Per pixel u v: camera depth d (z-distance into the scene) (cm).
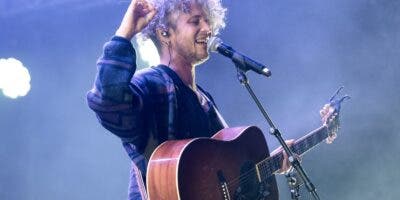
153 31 470
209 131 472
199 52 470
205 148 432
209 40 470
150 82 438
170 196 408
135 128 414
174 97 443
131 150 438
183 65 471
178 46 467
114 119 406
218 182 434
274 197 498
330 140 619
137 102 413
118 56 403
